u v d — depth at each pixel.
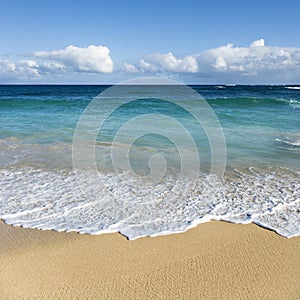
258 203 5.37
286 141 10.03
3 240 4.13
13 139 9.80
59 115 16.19
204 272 3.54
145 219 4.77
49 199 5.43
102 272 3.52
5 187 5.93
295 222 4.74
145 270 3.56
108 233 4.34
